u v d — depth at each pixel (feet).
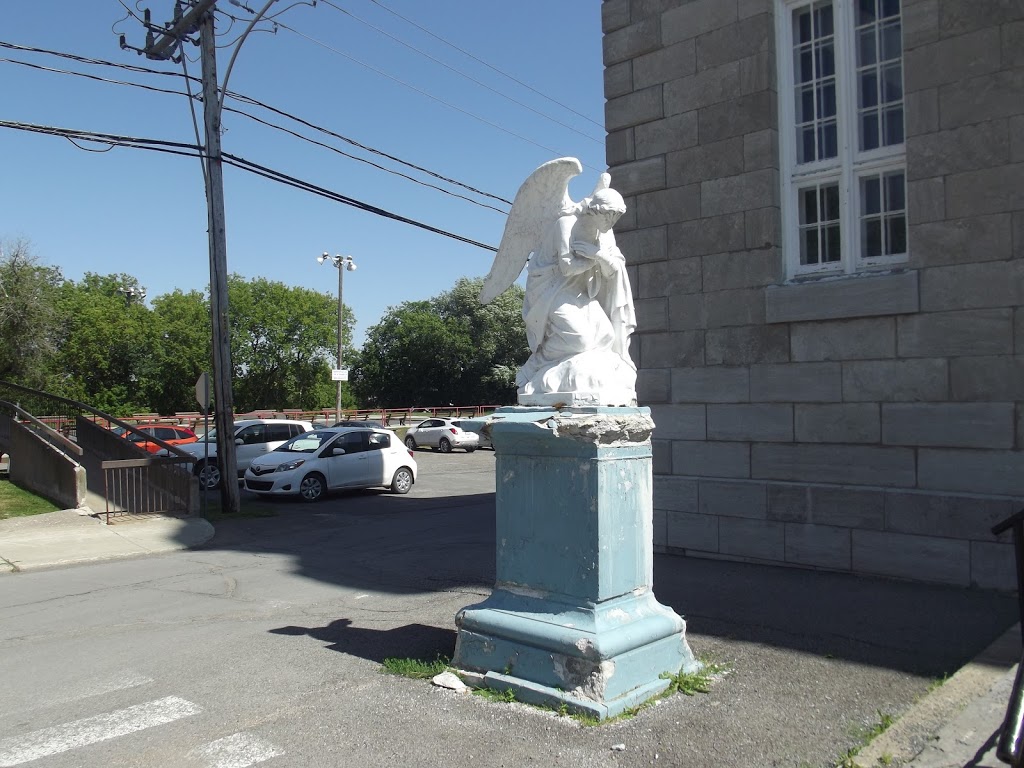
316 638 20.34
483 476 75.77
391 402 198.18
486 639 16.20
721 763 12.37
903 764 12.00
